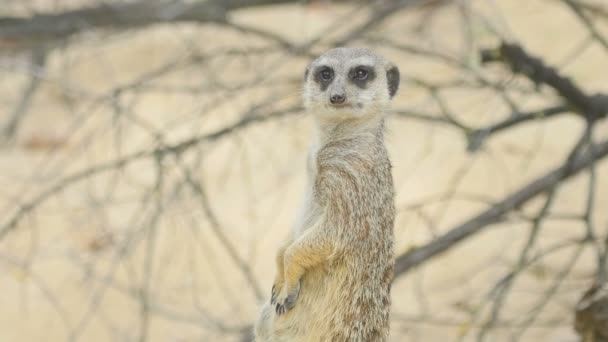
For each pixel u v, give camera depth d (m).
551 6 20.05
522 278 12.20
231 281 14.24
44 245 13.76
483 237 14.37
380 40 11.05
